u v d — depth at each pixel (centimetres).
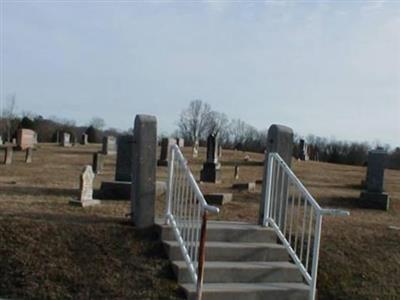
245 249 498
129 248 487
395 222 786
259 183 1306
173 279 455
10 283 445
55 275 452
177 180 509
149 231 516
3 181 1023
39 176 1183
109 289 439
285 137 564
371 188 1020
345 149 3516
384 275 550
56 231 505
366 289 526
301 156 2833
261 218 556
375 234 647
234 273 468
